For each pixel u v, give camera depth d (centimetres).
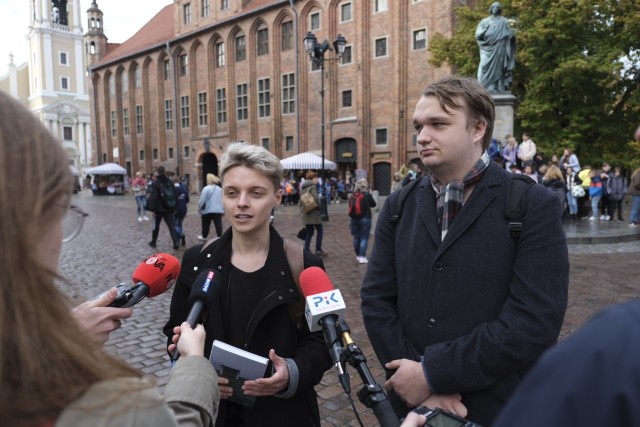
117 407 75
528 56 1956
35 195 75
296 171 3244
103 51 5372
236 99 3781
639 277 752
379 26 2931
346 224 1631
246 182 201
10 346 71
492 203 175
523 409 65
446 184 184
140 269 170
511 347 159
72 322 79
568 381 62
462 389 165
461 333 171
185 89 4206
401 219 199
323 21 3161
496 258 170
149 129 4628
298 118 3303
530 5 2011
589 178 1514
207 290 168
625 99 2181
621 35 2011
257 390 174
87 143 6850
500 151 1394
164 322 564
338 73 3136
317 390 389
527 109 2030
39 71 6606
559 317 162
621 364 61
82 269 884
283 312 202
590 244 1073
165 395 116
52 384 71
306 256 210
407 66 2828
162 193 1105
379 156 2964
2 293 70
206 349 200
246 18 3606
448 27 2612
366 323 199
